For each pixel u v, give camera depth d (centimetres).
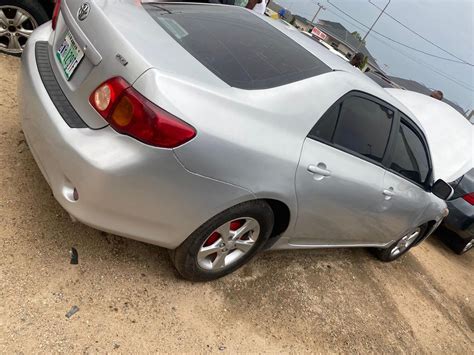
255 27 264
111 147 180
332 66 262
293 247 292
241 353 233
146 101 176
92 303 214
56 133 188
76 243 239
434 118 588
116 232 201
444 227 582
